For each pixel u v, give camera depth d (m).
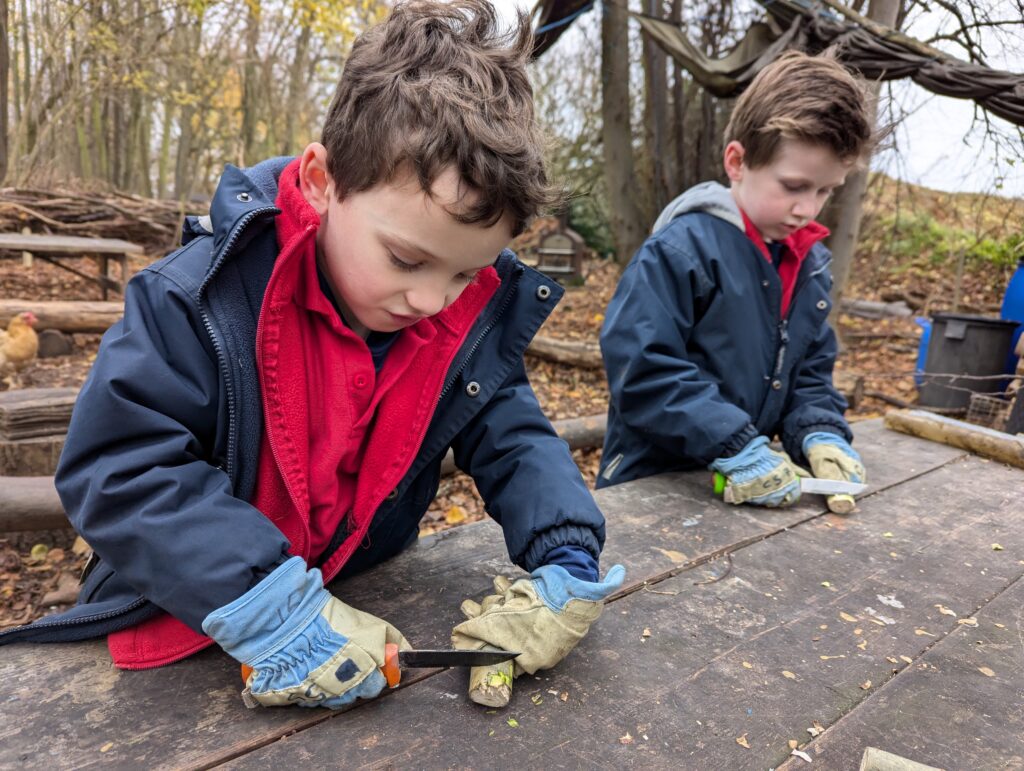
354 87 0.79
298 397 0.91
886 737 0.84
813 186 1.67
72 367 5.27
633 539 1.35
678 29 4.70
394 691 0.87
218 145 19.44
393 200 0.76
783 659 0.99
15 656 0.89
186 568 0.77
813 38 4.14
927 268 8.68
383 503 1.09
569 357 5.67
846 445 1.76
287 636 0.78
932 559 1.34
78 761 0.72
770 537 1.41
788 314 1.91
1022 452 1.93
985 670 0.99
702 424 1.60
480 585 1.14
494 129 0.74
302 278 0.88
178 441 0.81
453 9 0.84
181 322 0.84
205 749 0.75
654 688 0.91
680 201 1.89
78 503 0.79
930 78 3.83
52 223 8.92
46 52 10.74
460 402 1.08
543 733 0.81
